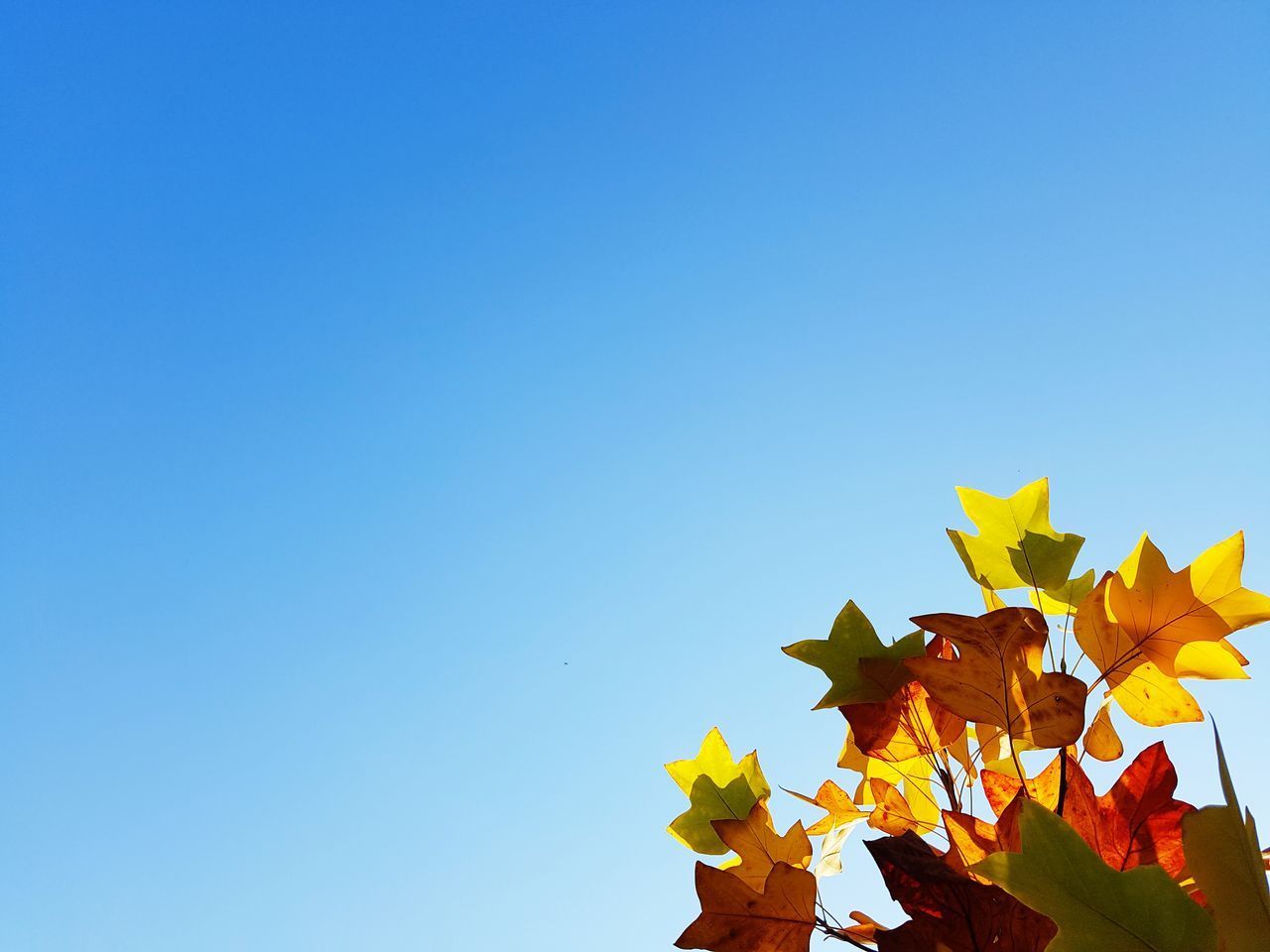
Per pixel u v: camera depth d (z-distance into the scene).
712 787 0.88
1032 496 0.83
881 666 0.79
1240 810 0.46
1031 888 0.51
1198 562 0.73
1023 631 0.69
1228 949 0.46
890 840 0.67
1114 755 0.75
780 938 0.71
